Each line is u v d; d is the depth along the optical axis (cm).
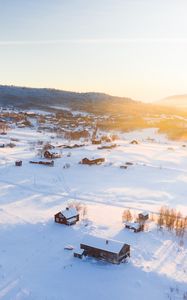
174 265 5250
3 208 7331
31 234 6062
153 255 5531
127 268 5047
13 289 4381
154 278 4819
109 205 8169
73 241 5856
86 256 5319
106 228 6525
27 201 8019
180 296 4425
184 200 9075
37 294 4291
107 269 4978
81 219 6919
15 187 9144
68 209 6800
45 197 8462
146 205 8338
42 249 5512
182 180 11175
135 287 4575
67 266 5009
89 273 4850
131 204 8350
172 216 7050
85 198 8625
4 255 5238
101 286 4553
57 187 9494
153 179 11112
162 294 4462
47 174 10869
